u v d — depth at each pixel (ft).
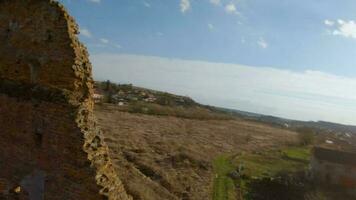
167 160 143.33
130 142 159.12
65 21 31.42
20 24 32.99
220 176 141.49
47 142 30.30
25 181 30.99
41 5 32.04
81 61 32.27
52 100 30.25
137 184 71.97
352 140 357.20
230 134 273.75
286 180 149.69
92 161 29.27
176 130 235.61
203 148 193.06
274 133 333.83
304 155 228.02
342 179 169.78
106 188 29.25
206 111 424.87
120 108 290.76
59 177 29.73
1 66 33.55
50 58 31.83
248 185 136.56
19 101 31.55
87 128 30.01
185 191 110.01
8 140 32.07
